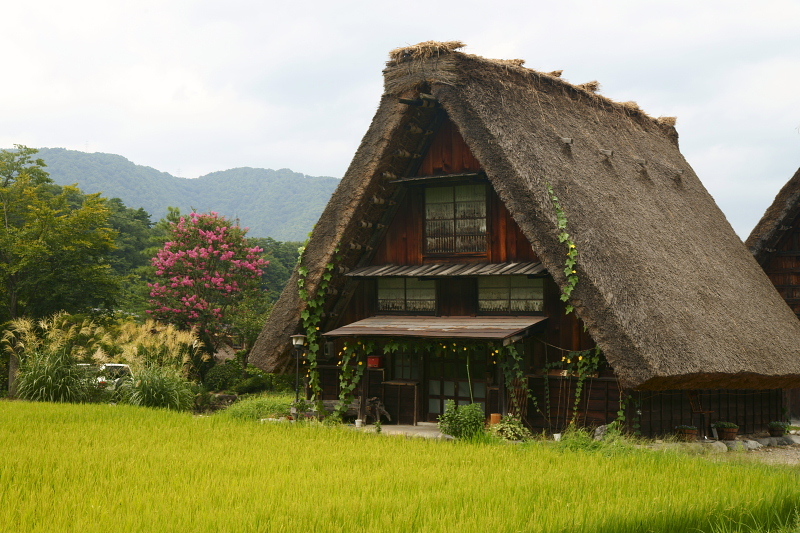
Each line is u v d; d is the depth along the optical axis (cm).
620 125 2141
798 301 2364
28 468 950
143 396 1984
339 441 1273
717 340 1555
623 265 1516
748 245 2381
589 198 1636
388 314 1888
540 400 1622
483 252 1772
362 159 1798
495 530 698
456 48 1702
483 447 1227
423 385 1831
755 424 1908
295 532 675
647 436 1542
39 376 2041
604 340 1435
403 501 798
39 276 3038
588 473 992
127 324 2311
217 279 3462
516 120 1681
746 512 838
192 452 1120
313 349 1884
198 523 693
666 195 2022
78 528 664
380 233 1914
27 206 3189
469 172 1812
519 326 1579
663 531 775
